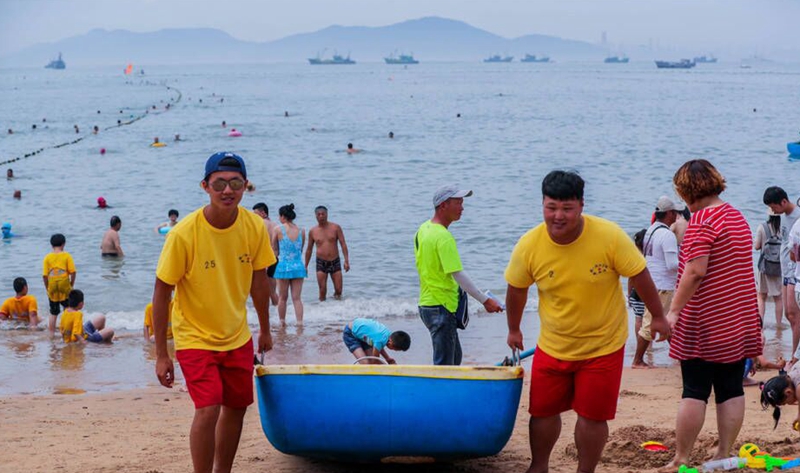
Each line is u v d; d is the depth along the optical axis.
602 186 27.39
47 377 10.02
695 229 4.95
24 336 12.21
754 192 25.84
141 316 13.45
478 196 25.48
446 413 5.13
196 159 35.75
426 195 25.88
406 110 67.31
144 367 10.49
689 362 5.11
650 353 10.78
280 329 12.48
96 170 32.47
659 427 6.62
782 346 10.80
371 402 5.14
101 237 19.92
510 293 5.02
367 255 17.97
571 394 4.96
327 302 14.20
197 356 4.71
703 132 46.41
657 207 9.57
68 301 11.96
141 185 28.45
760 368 9.31
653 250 9.42
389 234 20.09
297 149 39.25
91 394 8.99
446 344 7.06
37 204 24.72
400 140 43.16
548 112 64.00
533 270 4.81
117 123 55.59
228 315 4.78
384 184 28.27
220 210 4.65
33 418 7.75
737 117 57.56
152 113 65.50
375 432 5.16
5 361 10.77
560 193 4.49
